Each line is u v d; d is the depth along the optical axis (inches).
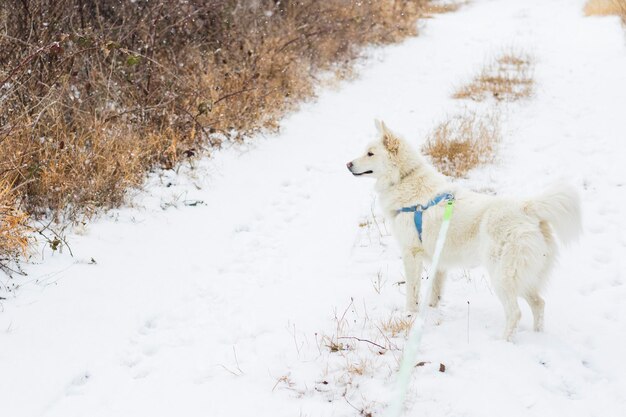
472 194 173.9
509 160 306.8
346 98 432.1
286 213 262.1
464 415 129.6
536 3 799.7
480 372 144.6
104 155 248.7
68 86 263.4
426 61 535.5
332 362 153.6
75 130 262.1
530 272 157.4
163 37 341.1
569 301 184.2
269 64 393.1
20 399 136.7
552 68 478.3
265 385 146.0
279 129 353.4
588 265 207.6
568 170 286.8
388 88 459.5
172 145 280.4
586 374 145.8
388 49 577.0
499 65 495.5
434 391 137.8
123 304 180.4
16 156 214.1
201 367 155.0
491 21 708.7
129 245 215.3
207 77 339.9
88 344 160.1
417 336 121.9
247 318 179.2
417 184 183.0
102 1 321.1
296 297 191.6
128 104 296.5
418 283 181.2
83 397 141.7
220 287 198.4
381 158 186.4
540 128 347.9
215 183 279.9
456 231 170.4
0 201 187.6
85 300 177.8
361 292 193.5
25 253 186.9
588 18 665.0
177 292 192.9
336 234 241.8
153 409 138.0
